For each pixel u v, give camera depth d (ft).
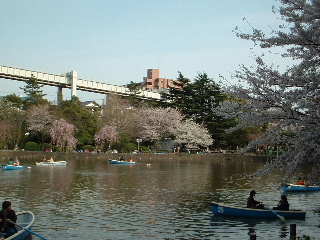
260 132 241.35
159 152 255.70
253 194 64.03
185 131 256.93
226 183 109.81
